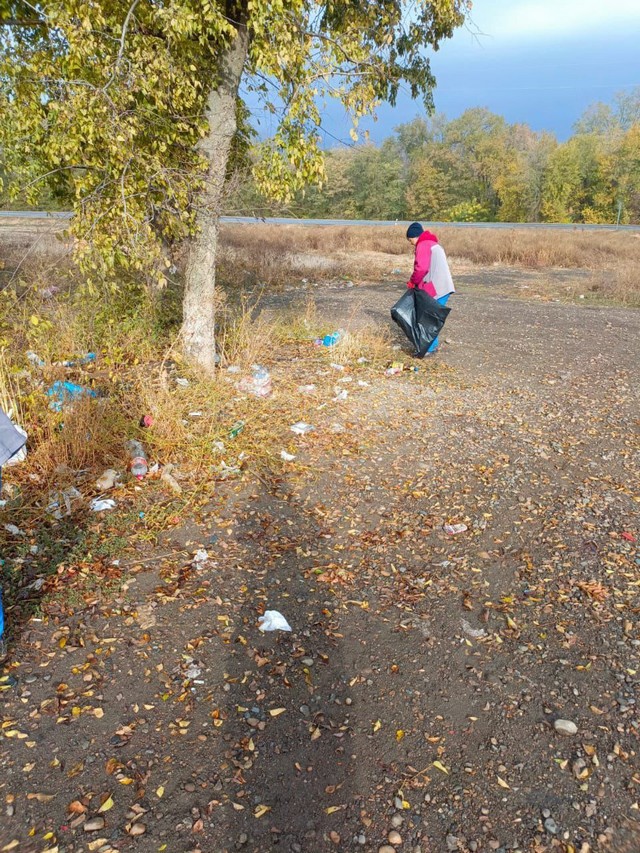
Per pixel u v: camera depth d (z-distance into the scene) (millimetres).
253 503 4660
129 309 8305
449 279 8281
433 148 69562
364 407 6660
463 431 6176
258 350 8094
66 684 2979
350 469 5270
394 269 18281
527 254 21266
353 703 2957
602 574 3955
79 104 4926
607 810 2463
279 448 5555
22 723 2756
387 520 4543
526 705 2965
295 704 2938
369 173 63688
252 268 15969
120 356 6602
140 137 5898
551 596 3748
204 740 2723
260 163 6645
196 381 6812
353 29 6516
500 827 2391
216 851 2271
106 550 3979
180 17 4883
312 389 7066
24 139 6078
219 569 3898
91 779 2520
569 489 5047
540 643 3369
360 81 5996
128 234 5672
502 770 2629
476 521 4547
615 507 4773
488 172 68062
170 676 3068
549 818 2428
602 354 9320
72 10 4625
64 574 3734
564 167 62844
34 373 6379
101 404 5562
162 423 5426
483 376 8000
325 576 3879
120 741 2697
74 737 2703
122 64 5141
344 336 8773
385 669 3174
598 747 2744
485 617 3561
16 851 2234
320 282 15734
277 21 5148
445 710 2932
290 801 2471
